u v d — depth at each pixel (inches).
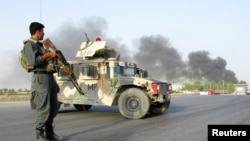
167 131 231.6
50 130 183.9
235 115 333.4
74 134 221.9
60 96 371.6
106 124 277.4
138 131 233.6
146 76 406.3
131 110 320.5
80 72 359.6
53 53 171.0
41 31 173.6
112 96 340.5
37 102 170.1
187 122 283.1
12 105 617.9
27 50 165.8
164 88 352.5
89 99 353.7
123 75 356.5
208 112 378.0
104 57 372.2
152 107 368.2
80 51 371.9
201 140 194.7
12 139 208.1
